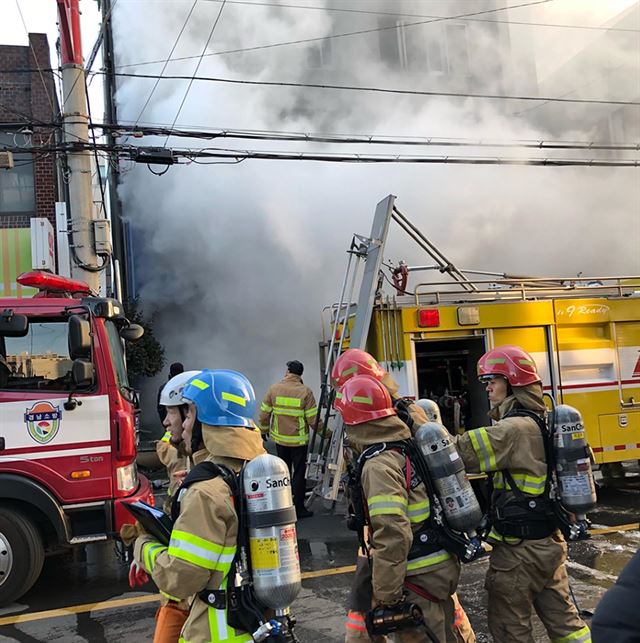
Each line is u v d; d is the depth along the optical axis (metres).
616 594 1.31
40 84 12.52
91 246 8.62
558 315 7.02
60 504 4.68
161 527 2.19
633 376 7.24
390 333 6.58
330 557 5.57
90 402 4.80
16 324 4.66
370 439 2.64
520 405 3.16
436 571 2.60
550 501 2.94
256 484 2.07
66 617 4.45
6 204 12.38
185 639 2.09
